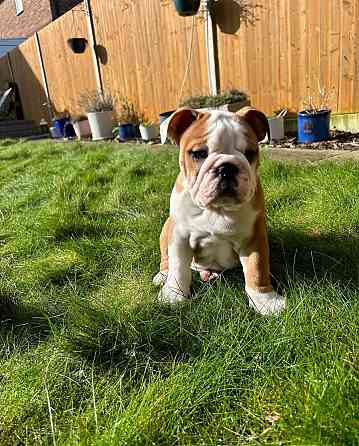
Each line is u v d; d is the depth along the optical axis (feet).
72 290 4.94
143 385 3.19
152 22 15.66
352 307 3.69
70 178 9.78
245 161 3.80
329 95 11.82
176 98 15.90
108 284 5.05
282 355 3.34
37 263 5.65
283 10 12.00
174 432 2.79
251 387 3.10
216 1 13.33
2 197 9.25
